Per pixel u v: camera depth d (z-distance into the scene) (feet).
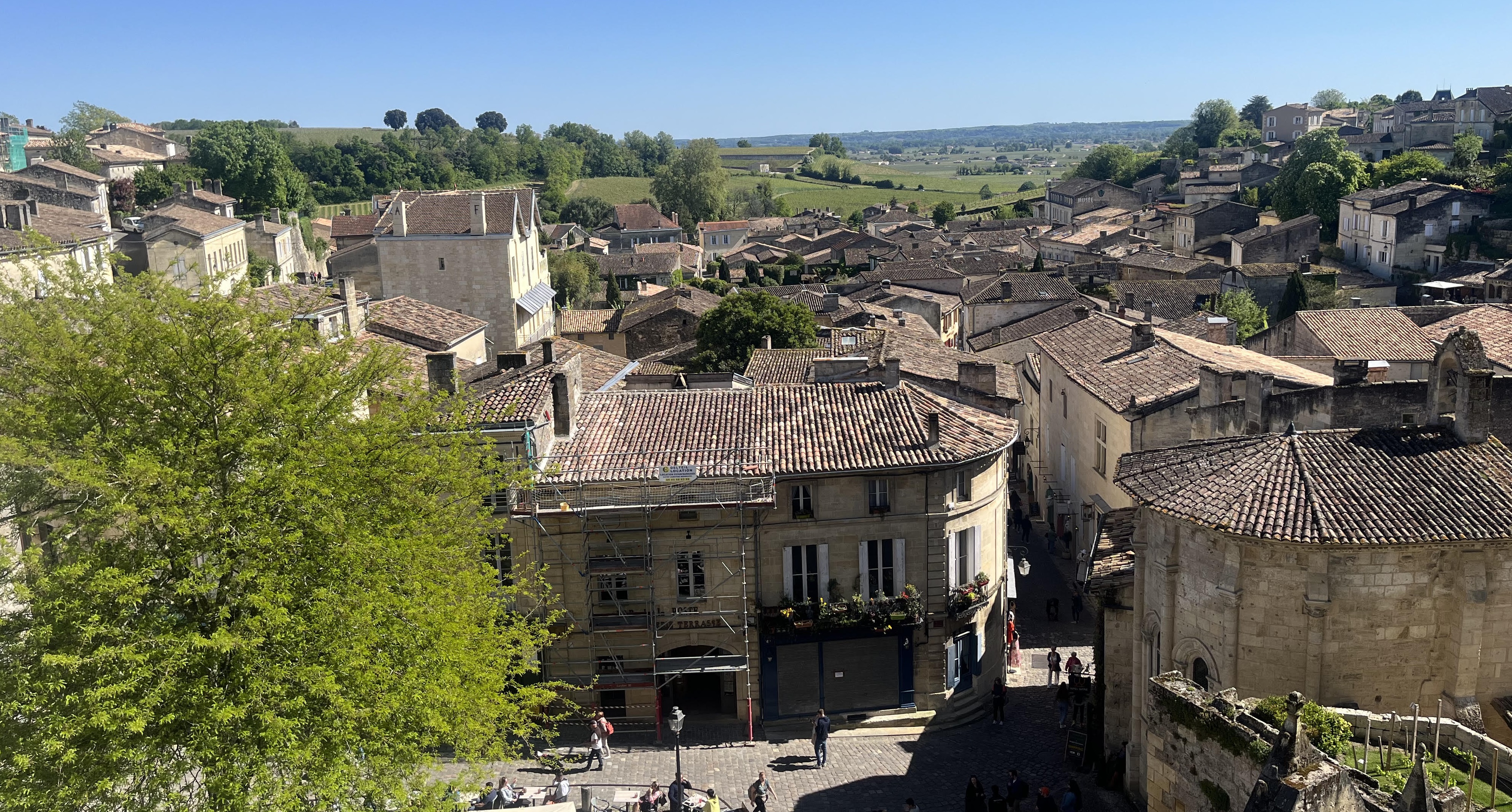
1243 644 103.55
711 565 144.36
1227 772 87.40
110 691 75.92
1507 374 171.94
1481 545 97.40
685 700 155.12
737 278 636.07
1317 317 250.16
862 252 630.33
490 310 350.23
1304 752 75.36
